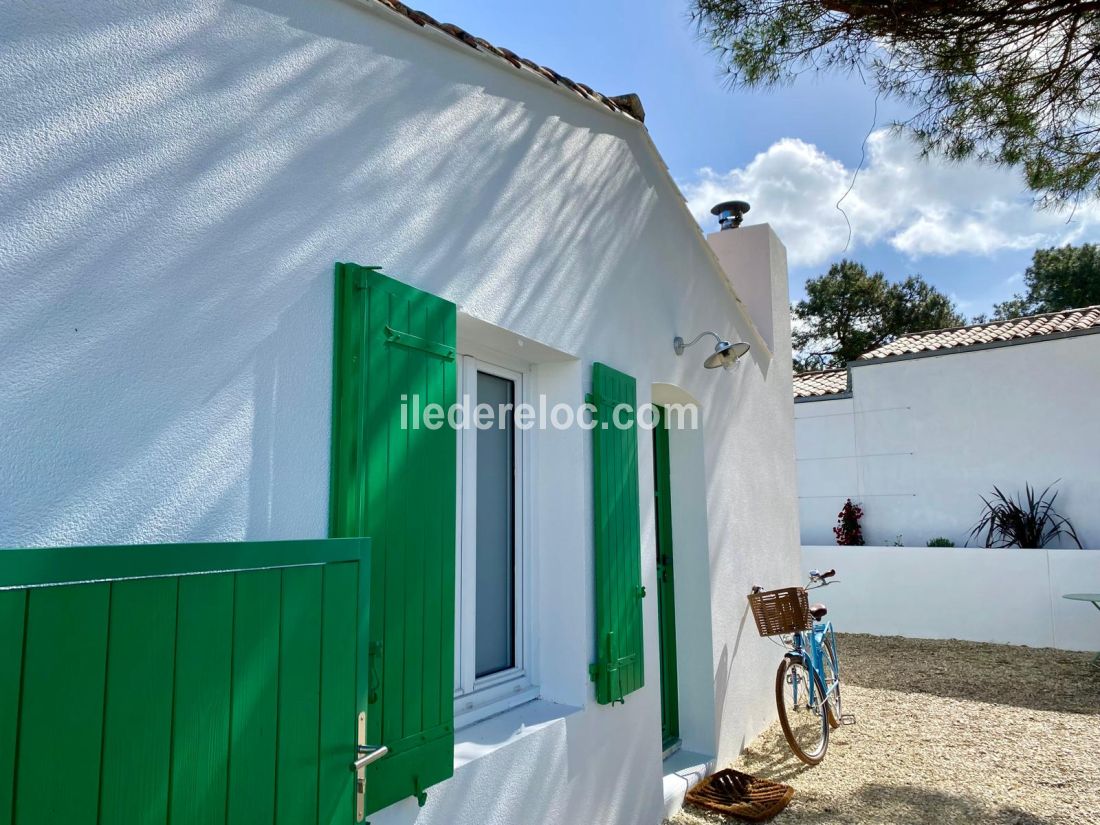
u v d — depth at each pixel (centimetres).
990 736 646
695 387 562
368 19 270
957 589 1070
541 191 373
